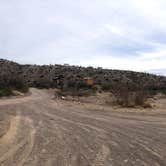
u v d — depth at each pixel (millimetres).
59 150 7090
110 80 83000
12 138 8703
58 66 129750
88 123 12766
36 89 82125
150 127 11703
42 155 6543
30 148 7312
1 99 35594
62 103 29141
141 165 5727
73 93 45344
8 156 6441
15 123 12234
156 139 8781
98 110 20672
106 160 6121
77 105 25875
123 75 98438
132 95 24734
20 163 5832
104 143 8062
